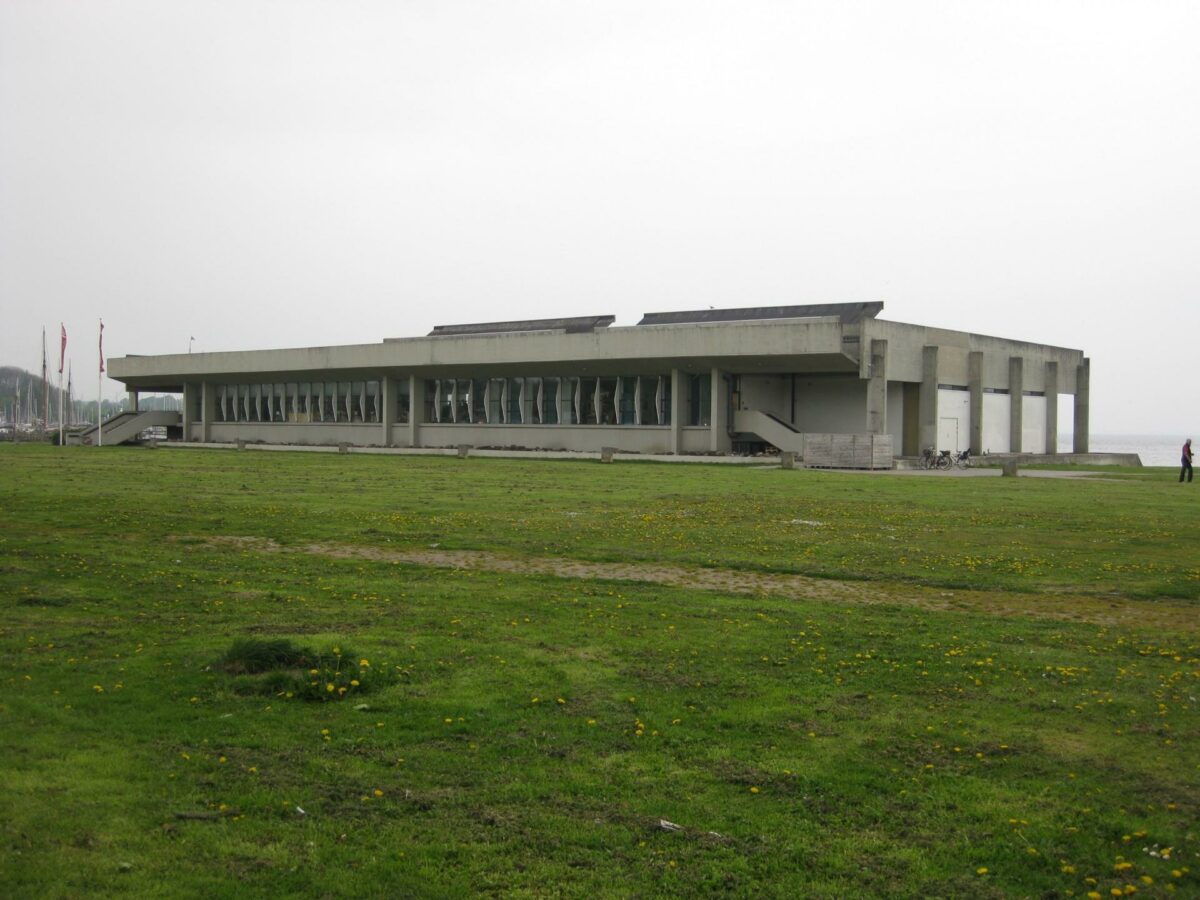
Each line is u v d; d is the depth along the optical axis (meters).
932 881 7.10
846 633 14.04
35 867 6.93
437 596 16.33
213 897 6.64
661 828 7.79
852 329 58.84
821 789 8.55
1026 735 9.91
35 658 11.97
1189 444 45.50
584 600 16.16
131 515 26.95
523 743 9.45
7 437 107.81
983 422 68.31
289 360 80.81
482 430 75.00
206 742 9.30
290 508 29.45
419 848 7.37
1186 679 11.97
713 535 24.20
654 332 62.50
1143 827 7.89
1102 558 21.20
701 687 11.31
